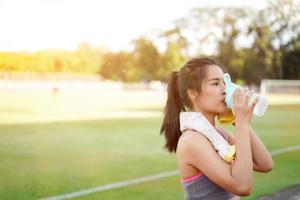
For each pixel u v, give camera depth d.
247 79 27.53
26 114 13.35
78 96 21.27
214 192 1.50
